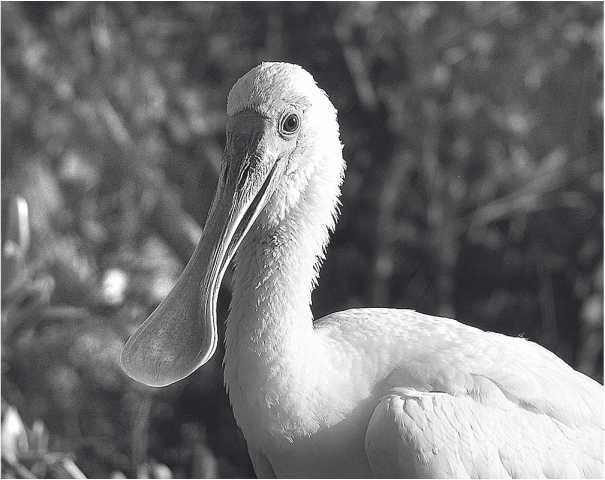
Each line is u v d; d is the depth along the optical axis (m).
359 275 16.05
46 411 14.01
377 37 15.73
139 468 12.75
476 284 16.05
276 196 6.54
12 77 14.96
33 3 14.92
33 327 10.78
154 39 15.66
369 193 16.08
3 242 11.49
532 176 15.48
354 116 16.25
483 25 15.60
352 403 6.48
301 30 16.03
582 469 6.64
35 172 14.73
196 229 15.14
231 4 15.98
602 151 15.55
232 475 15.32
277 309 6.46
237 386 6.48
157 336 6.57
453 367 6.62
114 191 15.12
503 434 6.47
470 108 15.79
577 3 15.59
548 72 15.77
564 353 15.73
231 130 6.56
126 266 14.54
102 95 15.21
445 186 15.82
